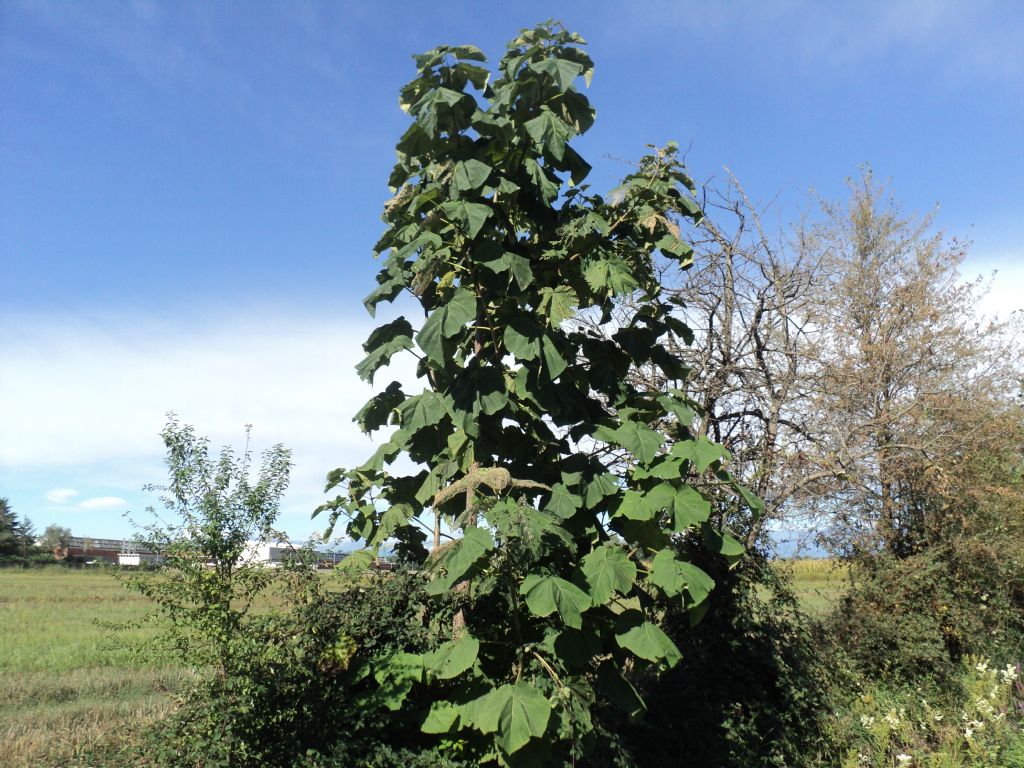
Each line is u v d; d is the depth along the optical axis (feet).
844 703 30.25
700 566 28.94
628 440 18.88
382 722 18.42
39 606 86.94
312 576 20.18
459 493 18.95
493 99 19.89
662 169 20.94
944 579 37.73
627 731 24.68
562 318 18.57
